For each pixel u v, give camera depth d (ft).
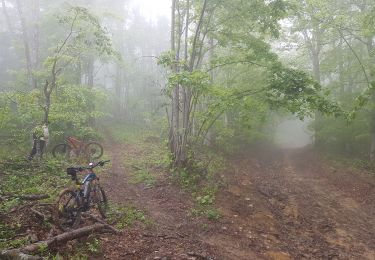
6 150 49.03
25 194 28.86
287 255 25.38
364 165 64.49
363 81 71.92
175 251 22.68
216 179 44.93
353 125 74.18
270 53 43.24
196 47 46.96
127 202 32.81
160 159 55.06
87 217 25.62
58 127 58.70
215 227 29.01
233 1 42.63
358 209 39.14
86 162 48.60
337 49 77.05
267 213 34.81
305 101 38.47
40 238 21.08
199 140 59.31
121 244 22.47
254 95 42.34
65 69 79.77
